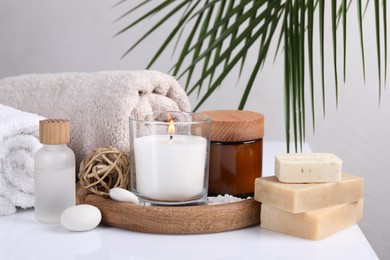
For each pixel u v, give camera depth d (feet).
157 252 2.23
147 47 5.42
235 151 2.62
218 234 2.41
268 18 3.19
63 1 5.40
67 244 2.30
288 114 3.05
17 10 5.44
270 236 2.39
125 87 2.79
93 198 2.51
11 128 2.54
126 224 2.41
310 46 2.99
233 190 2.64
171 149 2.43
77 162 2.94
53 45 5.47
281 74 5.36
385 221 5.43
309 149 3.83
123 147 2.78
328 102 5.38
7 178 2.58
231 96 5.41
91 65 5.48
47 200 2.49
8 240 2.34
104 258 2.18
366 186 5.41
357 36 5.28
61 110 2.95
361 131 5.37
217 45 3.22
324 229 2.36
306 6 3.25
